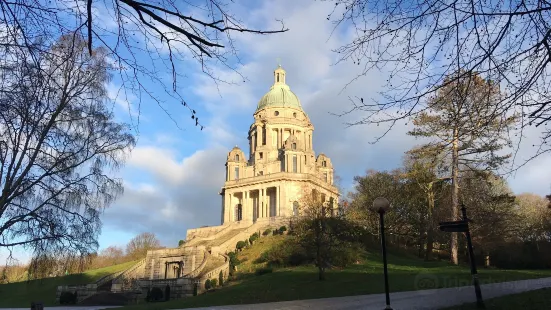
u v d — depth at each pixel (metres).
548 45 6.04
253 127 106.06
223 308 25.34
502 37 6.11
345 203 63.16
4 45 5.92
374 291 28.75
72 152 22.91
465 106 9.20
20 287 58.72
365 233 61.19
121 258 100.19
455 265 43.41
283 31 5.65
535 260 54.66
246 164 101.31
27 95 10.06
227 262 53.22
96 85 23.83
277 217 79.44
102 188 23.88
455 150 35.41
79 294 50.00
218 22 5.41
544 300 17.75
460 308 17.64
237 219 95.81
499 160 25.47
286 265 51.44
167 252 61.81
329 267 44.88
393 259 53.25
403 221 62.47
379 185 64.50
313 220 43.16
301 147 97.19
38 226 21.14
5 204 20.33
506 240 55.16
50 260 21.70
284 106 106.75
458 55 6.56
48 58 7.36
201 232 88.00
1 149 17.27
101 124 24.23
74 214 22.41
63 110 22.56
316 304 24.28
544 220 59.94
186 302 32.25
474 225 47.75
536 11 5.91
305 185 83.62
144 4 5.08
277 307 24.09
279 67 115.31
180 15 5.26
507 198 47.88
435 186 53.97
